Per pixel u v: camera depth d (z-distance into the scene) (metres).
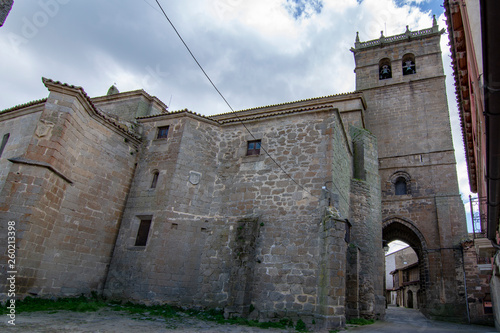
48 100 12.71
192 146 15.41
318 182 13.38
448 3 9.32
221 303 12.60
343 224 11.98
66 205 12.71
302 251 12.32
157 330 8.59
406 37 31.73
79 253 12.93
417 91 28.66
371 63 32.22
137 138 16.11
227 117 25.84
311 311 11.26
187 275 13.23
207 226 14.30
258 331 9.74
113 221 14.46
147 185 15.04
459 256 21.50
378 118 28.92
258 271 12.59
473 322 19.27
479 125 9.23
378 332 11.18
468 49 8.20
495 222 10.09
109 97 22.34
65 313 9.95
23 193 11.24
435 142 25.94
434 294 21.61
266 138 15.25
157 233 13.45
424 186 24.75
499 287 14.66
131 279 13.07
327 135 14.16
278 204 13.61
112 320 9.46
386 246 27.05
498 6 3.67
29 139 12.84
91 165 13.91
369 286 15.45
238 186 14.73
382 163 26.88
